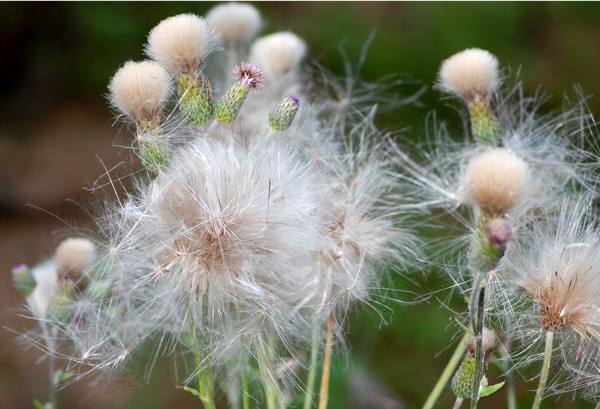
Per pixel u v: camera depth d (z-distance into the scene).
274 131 0.51
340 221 0.53
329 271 0.52
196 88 0.50
